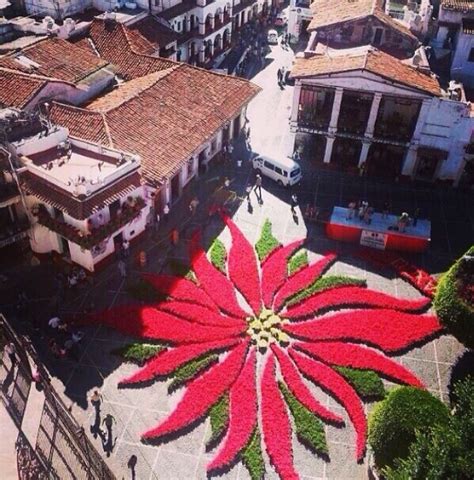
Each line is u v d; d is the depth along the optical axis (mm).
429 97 46406
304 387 33031
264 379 33344
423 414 26234
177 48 62312
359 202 48750
